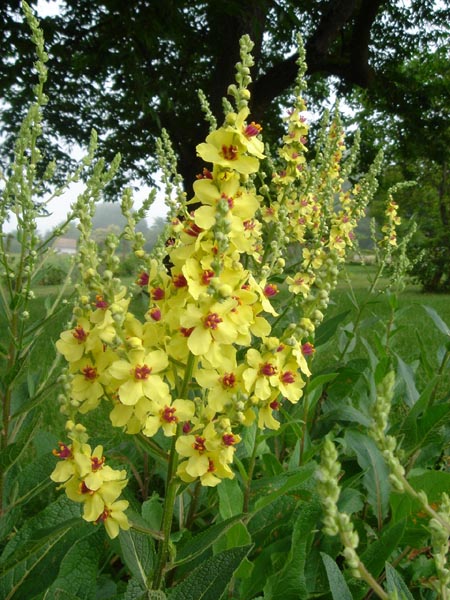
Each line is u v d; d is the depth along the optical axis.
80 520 1.47
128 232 1.61
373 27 15.12
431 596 2.05
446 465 2.98
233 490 1.90
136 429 1.35
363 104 15.85
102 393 1.34
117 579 2.31
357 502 2.15
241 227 1.24
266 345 1.39
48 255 2.22
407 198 22.27
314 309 1.62
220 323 1.24
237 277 1.28
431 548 2.09
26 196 2.06
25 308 2.04
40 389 2.39
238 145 1.24
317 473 0.99
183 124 12.18
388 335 3.46
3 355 2.13
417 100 14.89
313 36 11.59
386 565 1.51
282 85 11.43
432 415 2.45
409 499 1.92
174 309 1.30
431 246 19.86
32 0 9.89
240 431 2.09
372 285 3.58
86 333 1.36
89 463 1.32
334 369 3.02
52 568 1.67
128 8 9.78
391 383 1.10
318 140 3.39
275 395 1.43
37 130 2.13
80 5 10.85
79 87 12.02
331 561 1.48
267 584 1.64
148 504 1.95
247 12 9.98
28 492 2.02
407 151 15.37
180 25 10.48
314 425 2.92
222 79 11.04
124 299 1.43
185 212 1.62
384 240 3.86
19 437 2.22
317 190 3.52
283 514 1.97
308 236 3.59
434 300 14.52
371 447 2.33
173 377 1.46
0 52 10.48
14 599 1.65
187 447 1.36
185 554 1.51
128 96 11.88
